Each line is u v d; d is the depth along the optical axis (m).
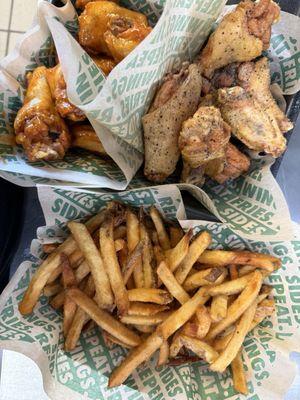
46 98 0.29
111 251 0.31
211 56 0.29
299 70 0.31
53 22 0.25
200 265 0.33
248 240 0.32
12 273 0.35
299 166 0.36
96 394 0.31
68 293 0.31
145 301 0.31
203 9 0.29
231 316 0.31
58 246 0.33
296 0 0.32
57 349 0.32
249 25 0.28
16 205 0.34
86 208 0.33
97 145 0.30
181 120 0.29
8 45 0.44
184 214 0.31
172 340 0.32
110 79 0.26
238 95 0.29
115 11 0.30
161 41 0.27
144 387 0.32
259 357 0.33
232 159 0.30
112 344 0.33
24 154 0.30
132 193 0.31
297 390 0.35
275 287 0.34
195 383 0.33
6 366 0.36
